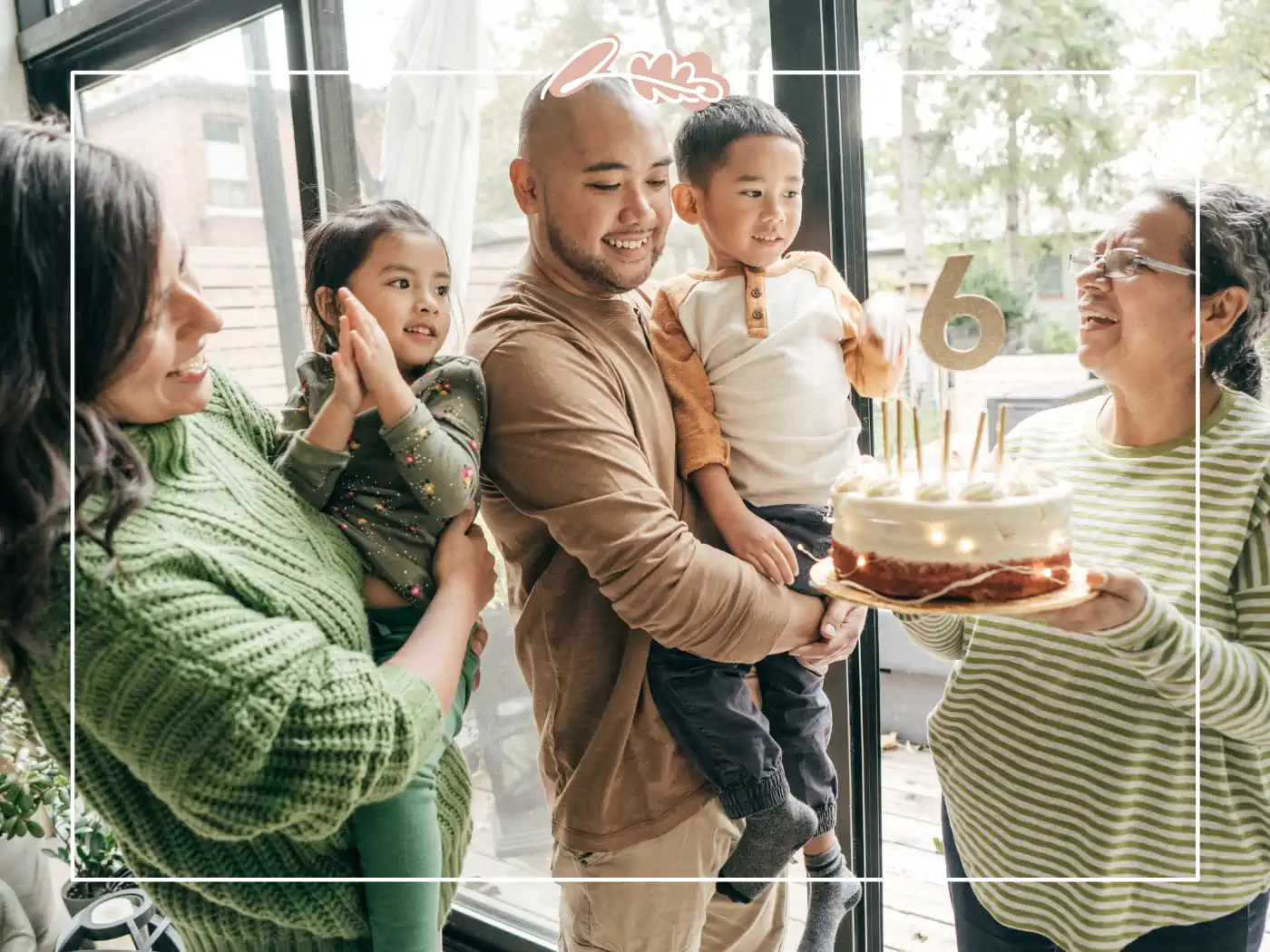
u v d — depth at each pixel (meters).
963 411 1.33
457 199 1.70
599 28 1.60
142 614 0.75
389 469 1.03
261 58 1.88
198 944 0.98
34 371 0.75
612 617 1.17
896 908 1.56
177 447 0.86
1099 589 0.95
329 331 1.13
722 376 1.21
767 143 1.17
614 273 1.13
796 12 1.37
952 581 0.95
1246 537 0.99
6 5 2.24
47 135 0.78
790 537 1.19
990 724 1.16
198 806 0.79
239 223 1.90
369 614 1.02
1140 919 1.09
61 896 2.02
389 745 0.83
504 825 1.83
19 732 0.95
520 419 1.07
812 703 1.26
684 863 1.17
